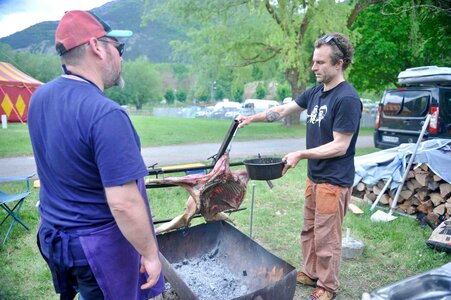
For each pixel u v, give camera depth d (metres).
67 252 1.53
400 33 14.48
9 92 16.75
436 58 14.57
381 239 4.16
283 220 4.77
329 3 13.52
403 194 5.04
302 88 17.38
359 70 16.80
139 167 1.44
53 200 1.55
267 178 2.36
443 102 7.02
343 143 2.46
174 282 2.31
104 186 1.42
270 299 2.06
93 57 1.52
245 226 4.56
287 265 2.36
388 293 1.49
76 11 1.51
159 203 5.38
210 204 2.73
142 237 1.50
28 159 9.05
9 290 2.96
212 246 3.11
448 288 1.52
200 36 17.41
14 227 4.38
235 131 2.83
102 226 1.55
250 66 18.45
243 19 16.83
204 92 20.05
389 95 8.05
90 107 1.41
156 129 17.16
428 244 3.88
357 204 5.39
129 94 66.81
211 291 2.62
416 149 4.80
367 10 15.76
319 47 2.49
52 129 1.46
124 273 1.62
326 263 2.77
